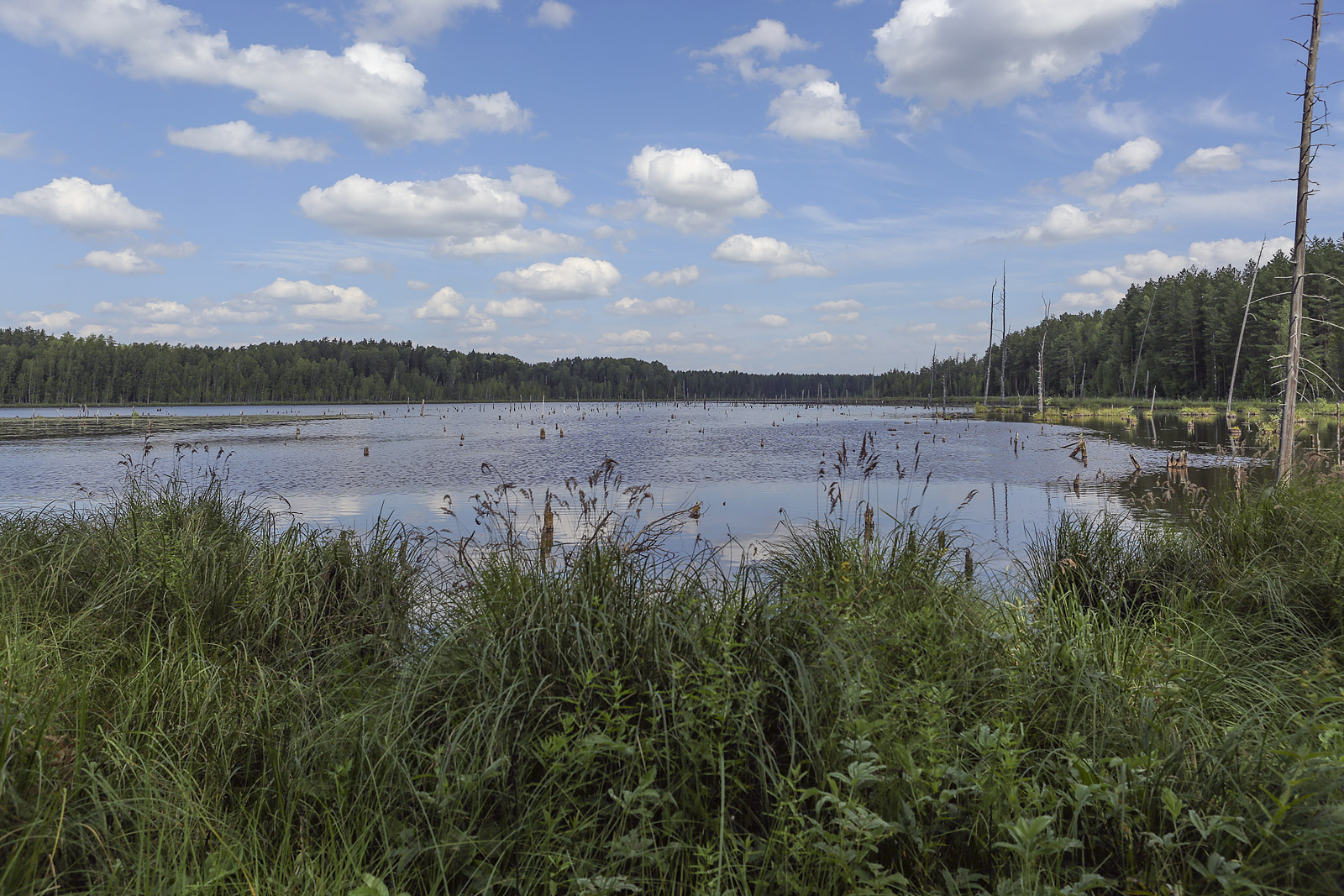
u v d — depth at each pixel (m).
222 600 5.30
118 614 5.19
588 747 2.96
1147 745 3.17
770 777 3.05
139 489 7.79
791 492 19.05
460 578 5.09
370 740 3.37
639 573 4.11
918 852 2.77
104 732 3.34
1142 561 6.98
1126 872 2.67
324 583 6.04
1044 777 3.20
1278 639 4.99
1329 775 2.66
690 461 29.28
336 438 47.78
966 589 5.61
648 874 2.84
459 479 22.98
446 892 2.66
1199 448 32.44
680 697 3.19
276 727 3.65
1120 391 111.75
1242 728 3.14
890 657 4.00
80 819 2.75
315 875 2.69
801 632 3.75
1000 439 40.97
